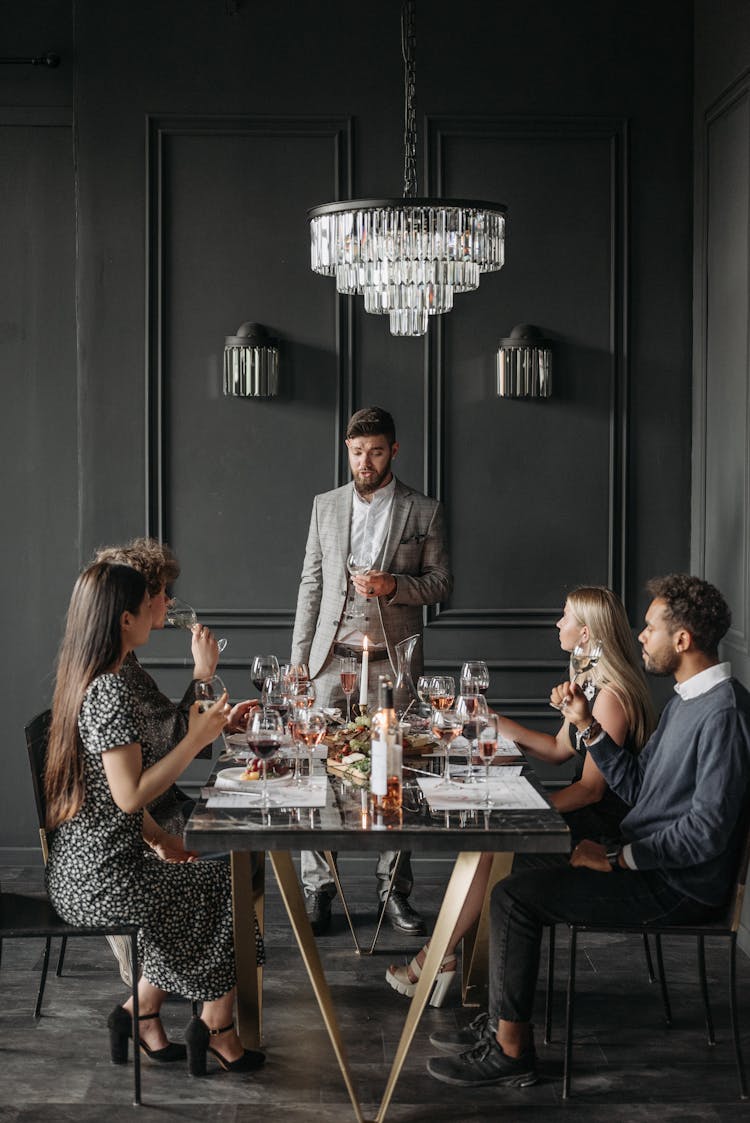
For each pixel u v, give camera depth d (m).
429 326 4.71
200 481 4.76
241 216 4.70
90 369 4.71
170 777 2.79
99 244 4.69
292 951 3.92
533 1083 3.00
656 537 4.80
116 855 2.84
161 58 4.65
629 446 4.77
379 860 4.26
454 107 4.69
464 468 4.77
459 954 3.78
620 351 4.75
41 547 4.82
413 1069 3.09
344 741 3.30
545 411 4.77
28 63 4.70
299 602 4.27
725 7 4.25
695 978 3.72
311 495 4.77
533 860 3.38
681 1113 2.88
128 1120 2.81
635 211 4.73
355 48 4.67
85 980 3.67
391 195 4.70
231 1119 2.82
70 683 2.83
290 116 4.67
